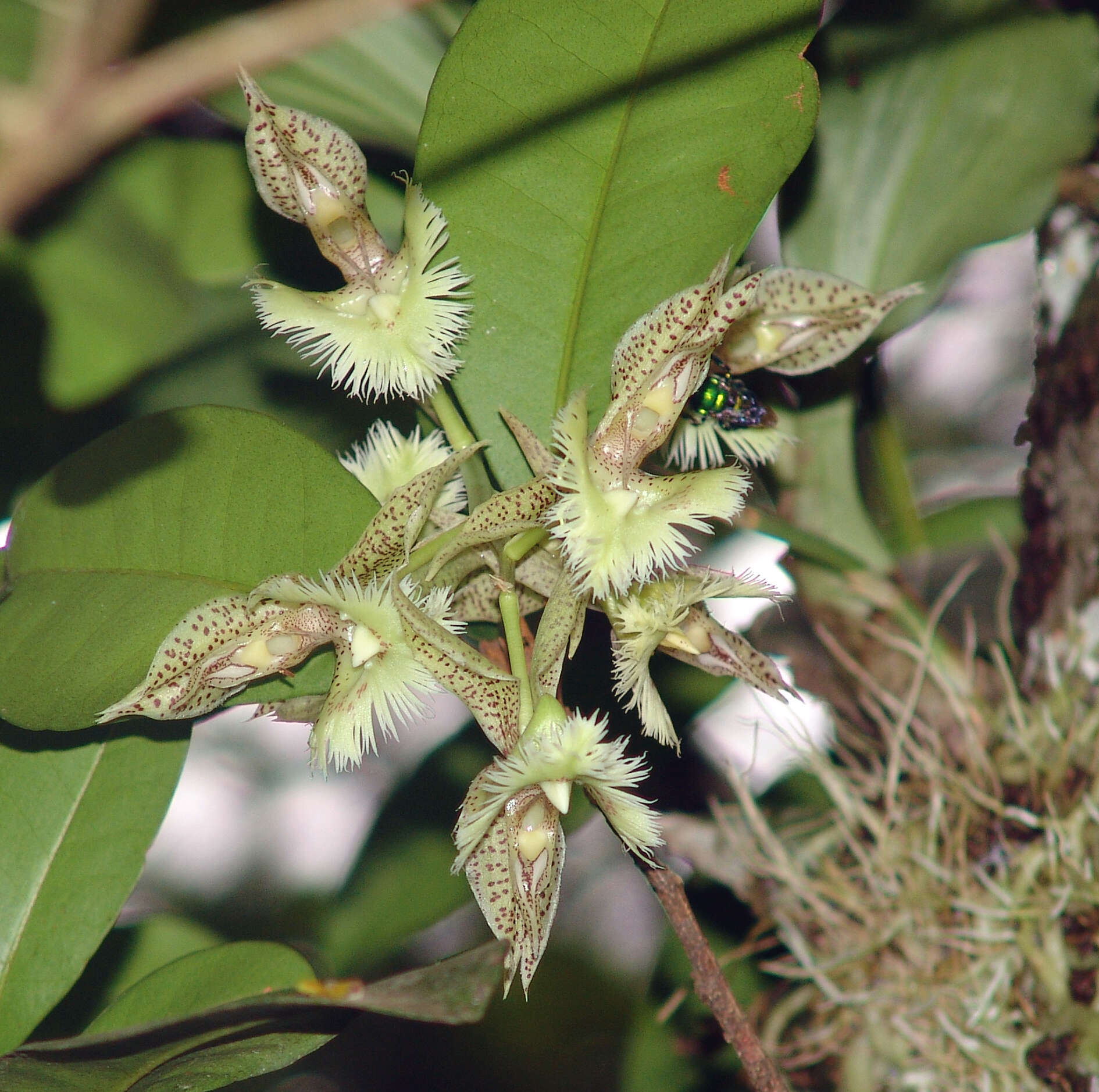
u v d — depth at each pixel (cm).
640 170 82
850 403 90
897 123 89
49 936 84
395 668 80
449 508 82
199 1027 80
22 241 89
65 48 58
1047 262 91
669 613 81
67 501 81
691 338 80
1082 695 89
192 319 90
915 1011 88
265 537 81
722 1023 81
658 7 81
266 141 81
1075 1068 87
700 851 91
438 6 88
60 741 85
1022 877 88
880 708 91
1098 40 88
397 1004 77
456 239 82
